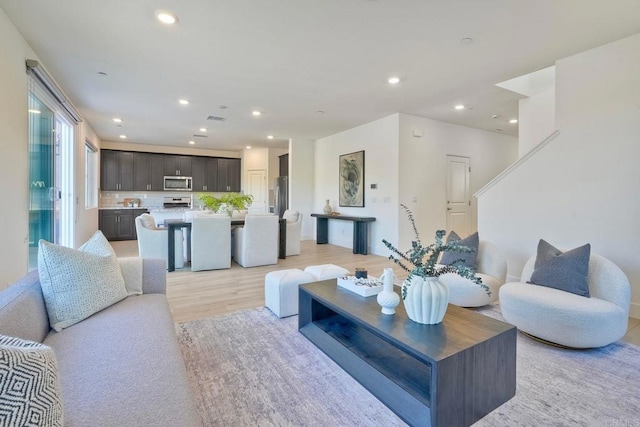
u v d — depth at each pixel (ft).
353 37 9.29
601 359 6.73
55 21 8.38
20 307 4.30
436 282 5.62
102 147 25.66
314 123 19.84
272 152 29.96
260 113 17.49
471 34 9.14
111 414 3.05
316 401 5.33
